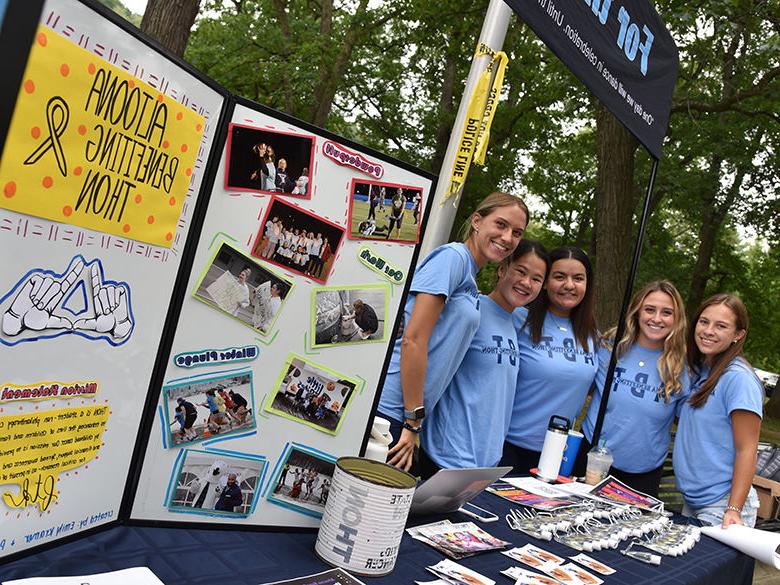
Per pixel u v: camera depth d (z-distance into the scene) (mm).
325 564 1334
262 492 1400
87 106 976
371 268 1481
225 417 1333
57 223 979
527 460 2824
